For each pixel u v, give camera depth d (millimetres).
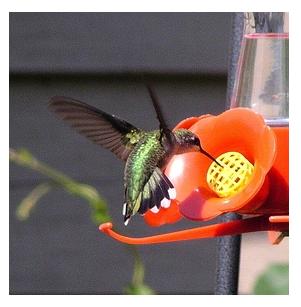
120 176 8055
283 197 5684
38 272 8086
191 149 5871
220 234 5594
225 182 5684
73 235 8094
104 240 8086
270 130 5527
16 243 8070
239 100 6160
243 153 5773
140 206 5684
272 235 5875
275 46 6152
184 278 8055
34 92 7945
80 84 7922
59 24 7852
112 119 6023
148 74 7883
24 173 7977
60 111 5957
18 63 7871
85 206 8086
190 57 7848
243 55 6199
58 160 8023
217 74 7863
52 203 8078
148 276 8047
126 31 7867
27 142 7988
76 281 8102
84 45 7879
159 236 5430
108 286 8094
